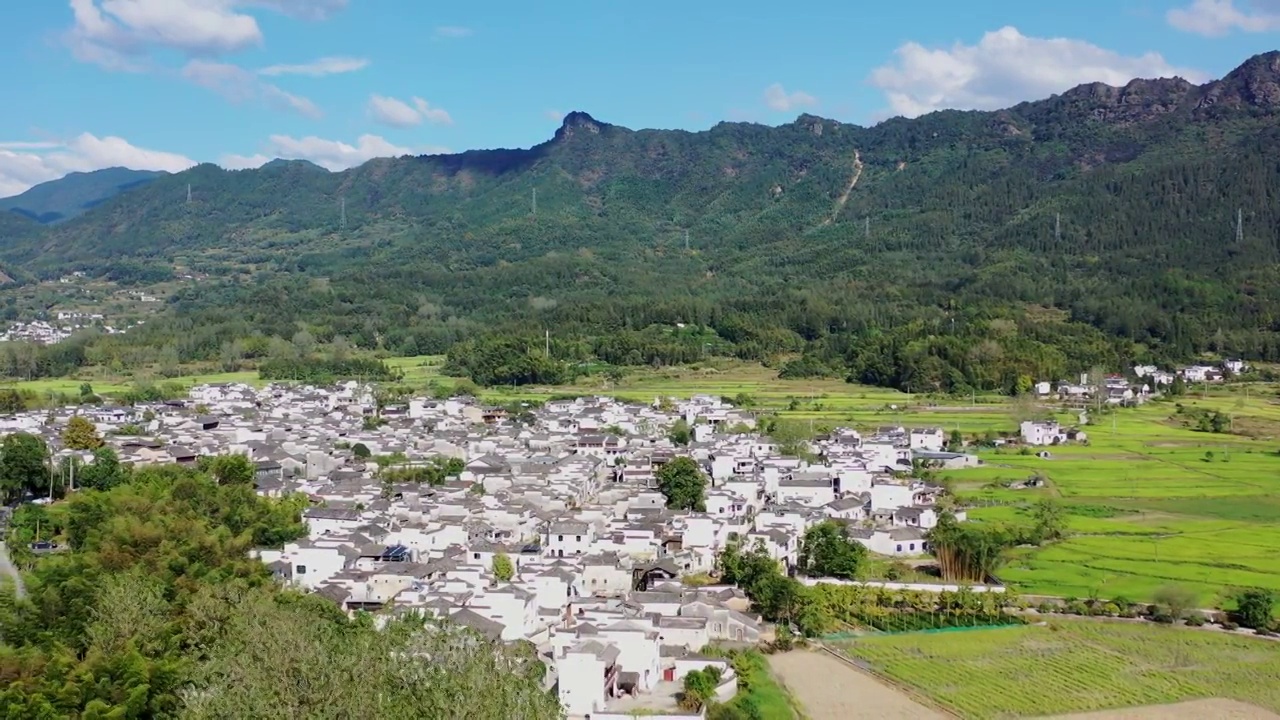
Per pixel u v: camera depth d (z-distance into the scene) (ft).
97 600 534.78
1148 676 588.50
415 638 413.59
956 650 629.51
